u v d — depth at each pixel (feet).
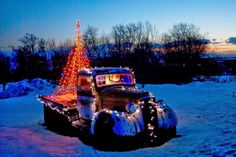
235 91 67.92
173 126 26.03
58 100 35.73
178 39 148.15
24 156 23.93
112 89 27.81
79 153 23.91
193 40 145.79
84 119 30.55
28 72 157.79
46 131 33.99
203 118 35.55
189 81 114.21
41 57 156.25
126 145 24.34
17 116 46.70
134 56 142.20
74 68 49.03
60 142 28.17
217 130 28.25
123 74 29.86
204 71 139.54
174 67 125.49
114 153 23.30
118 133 23.73
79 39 49.47
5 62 158.61
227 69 144.77
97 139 25.62
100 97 28.25
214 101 51.75
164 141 25.53
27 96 82.17
